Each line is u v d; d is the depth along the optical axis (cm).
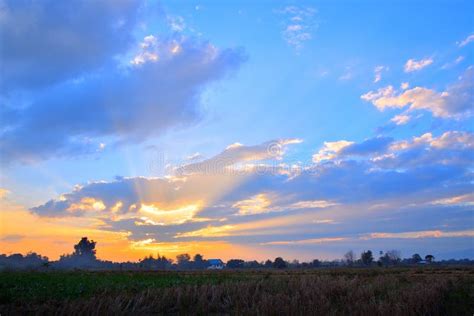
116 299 1873
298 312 1788
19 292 2062
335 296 2508
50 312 1698
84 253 10400
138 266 9294
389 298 2255
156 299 2075
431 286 2731
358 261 14175
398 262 14762
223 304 2150
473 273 6128
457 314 2084
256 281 2903
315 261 14238
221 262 14238
